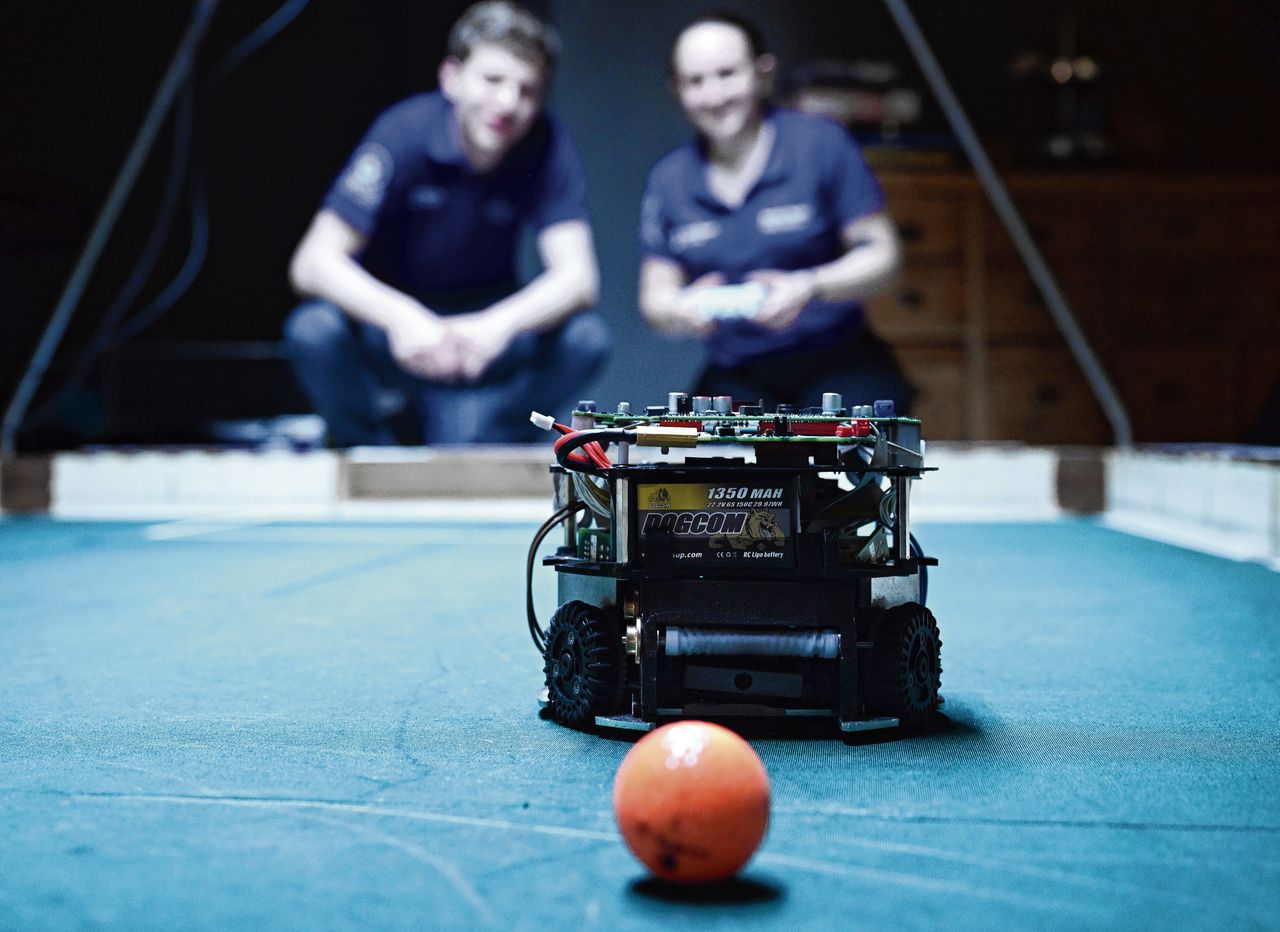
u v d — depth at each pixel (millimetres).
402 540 9992
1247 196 13016
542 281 13117
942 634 5457
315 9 13141
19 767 3182
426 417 13234
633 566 3396
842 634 3381
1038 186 12977
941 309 12984
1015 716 3787
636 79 12977
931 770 3121
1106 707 3932
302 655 4926
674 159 12961
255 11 13141
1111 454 12422
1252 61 13305
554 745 3404
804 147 12797
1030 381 13078
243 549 9281
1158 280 13062
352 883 2326
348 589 6992
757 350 12953
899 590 3623
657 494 3408
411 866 2422
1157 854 2492
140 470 12844
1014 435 13078
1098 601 6520
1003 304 13039
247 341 13297
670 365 13094
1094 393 13125
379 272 13188
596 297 13125
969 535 10422
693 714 3514
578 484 3605
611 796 2898
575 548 3902
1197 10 13305
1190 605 6375
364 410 13258
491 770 3135
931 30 12992
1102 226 13047
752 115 12820
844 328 12914
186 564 8273
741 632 3391
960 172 12945
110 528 11172
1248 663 4750
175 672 4570
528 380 13180
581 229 13094
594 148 13062
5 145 13078
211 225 13250
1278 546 9219
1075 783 3012
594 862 2445
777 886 2311
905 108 13016
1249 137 13406
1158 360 13086
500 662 4766
